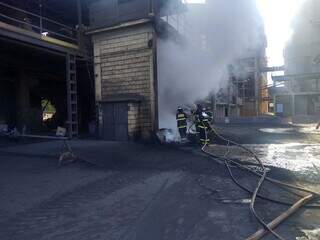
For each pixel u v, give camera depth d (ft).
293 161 35.50
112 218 19.65
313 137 59.57
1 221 19.60
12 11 63.82
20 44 53.67
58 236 17.28
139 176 29.96
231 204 21.88
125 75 58.29
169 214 20.11
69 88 60.90
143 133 56.34
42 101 92.79
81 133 70.95
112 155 40.52
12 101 75.77
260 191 24.64
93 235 17.26
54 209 21.53
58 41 58.95
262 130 74.64
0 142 55.77
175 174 30.40
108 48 59.93
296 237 16.47
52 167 34.99
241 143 51.44
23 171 33.19
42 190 26.07
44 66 74.79
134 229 17.87
